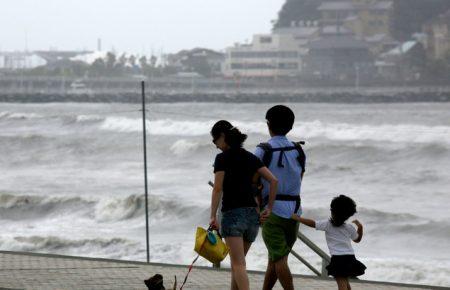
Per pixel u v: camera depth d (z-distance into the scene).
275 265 14.04
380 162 95.00
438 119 184.00
